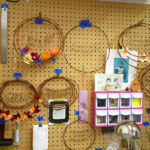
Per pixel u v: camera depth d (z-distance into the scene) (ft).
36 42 4.08
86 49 4.27
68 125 4.28
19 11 4.00
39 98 4.01
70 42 4.21
